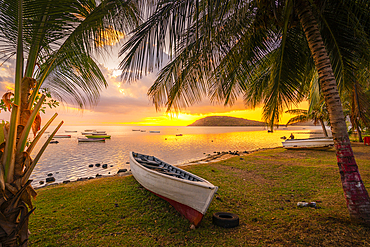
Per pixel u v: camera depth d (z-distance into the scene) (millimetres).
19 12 1946
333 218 3740
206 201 3693
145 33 3545
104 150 23594
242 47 4539
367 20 4129
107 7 2293
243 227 3846
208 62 3799
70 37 2199
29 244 3260
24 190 2131
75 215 4379
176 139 43438
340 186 5969
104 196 5555
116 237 3525
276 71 5172
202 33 3213
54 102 3195
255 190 6223
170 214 4469
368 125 8672
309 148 15109
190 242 3363
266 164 10141
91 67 2838
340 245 2879
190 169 9055
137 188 6105
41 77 2457
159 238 3510
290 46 4965
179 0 3285
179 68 4270
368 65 4711
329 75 3771
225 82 5121
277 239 3240
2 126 2369
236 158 12336
